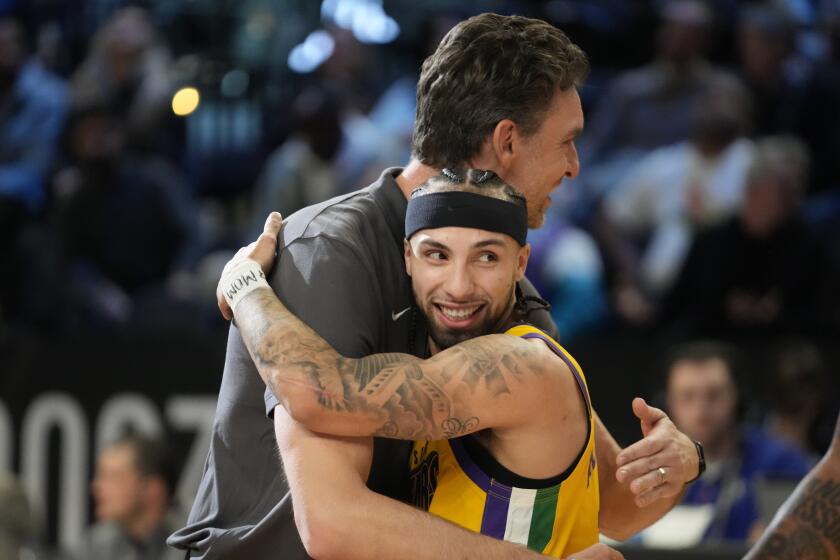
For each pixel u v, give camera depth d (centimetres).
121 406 1566
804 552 681
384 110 1994
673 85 1948
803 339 1670
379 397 639
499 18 728
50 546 1558
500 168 715
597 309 1756
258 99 1958
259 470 703
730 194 1816
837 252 1728
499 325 688
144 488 1414
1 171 1878
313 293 681
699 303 1720
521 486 670
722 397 1354
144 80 1936
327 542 637
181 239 1845
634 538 1298
